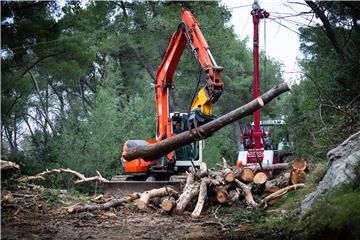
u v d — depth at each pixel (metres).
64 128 21.28
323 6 14.16
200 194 11.09
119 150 20.81
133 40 28.23
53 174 19.42
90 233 8.69
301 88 16.45
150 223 9.92
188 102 34.38
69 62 21.30
